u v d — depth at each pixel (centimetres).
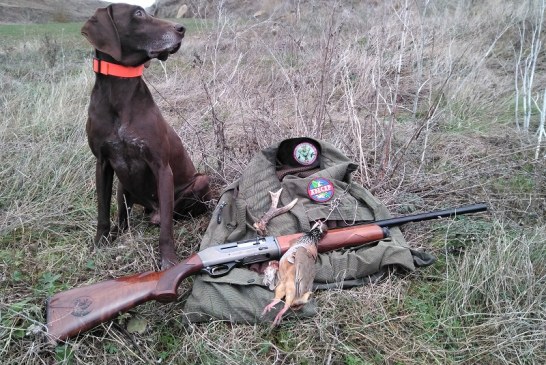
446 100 573
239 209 326
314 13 605
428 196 411
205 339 264
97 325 256
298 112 478
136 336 270
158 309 286
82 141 478
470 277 296
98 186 341
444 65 621
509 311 275
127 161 330
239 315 274
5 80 725
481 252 308
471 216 373
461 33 764
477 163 452
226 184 423
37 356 248
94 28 302
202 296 279
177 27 312
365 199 343
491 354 256
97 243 349
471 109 571
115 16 303
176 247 358
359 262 302
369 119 509
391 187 410
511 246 315
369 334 270
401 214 379
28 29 1566
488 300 285
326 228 301
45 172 421
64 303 259
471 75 618
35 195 402
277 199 329
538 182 398
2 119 535
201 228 383
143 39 306
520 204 390
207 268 280
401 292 301
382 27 550
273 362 254
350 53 561
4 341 252
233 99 546
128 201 377
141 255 337
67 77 741
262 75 576
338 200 332
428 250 341
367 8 693
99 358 256
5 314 267
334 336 265
